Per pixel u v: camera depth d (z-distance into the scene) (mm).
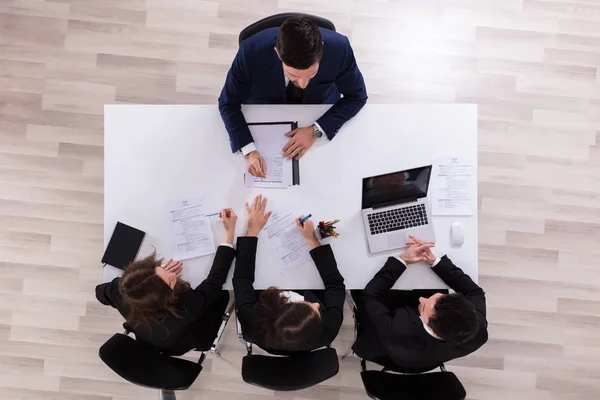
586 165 2770
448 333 1722
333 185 2043
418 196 2035
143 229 2041
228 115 1995
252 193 2049
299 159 2045
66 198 2764
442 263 1986
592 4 2785
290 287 2023
